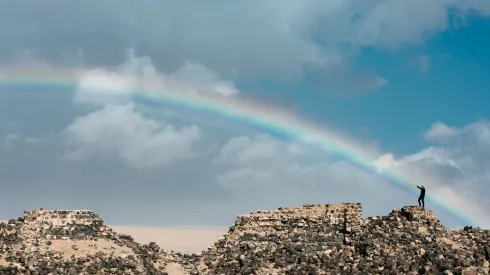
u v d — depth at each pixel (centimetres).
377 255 9550
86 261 9819
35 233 10231
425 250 9550
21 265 9606
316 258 9725
